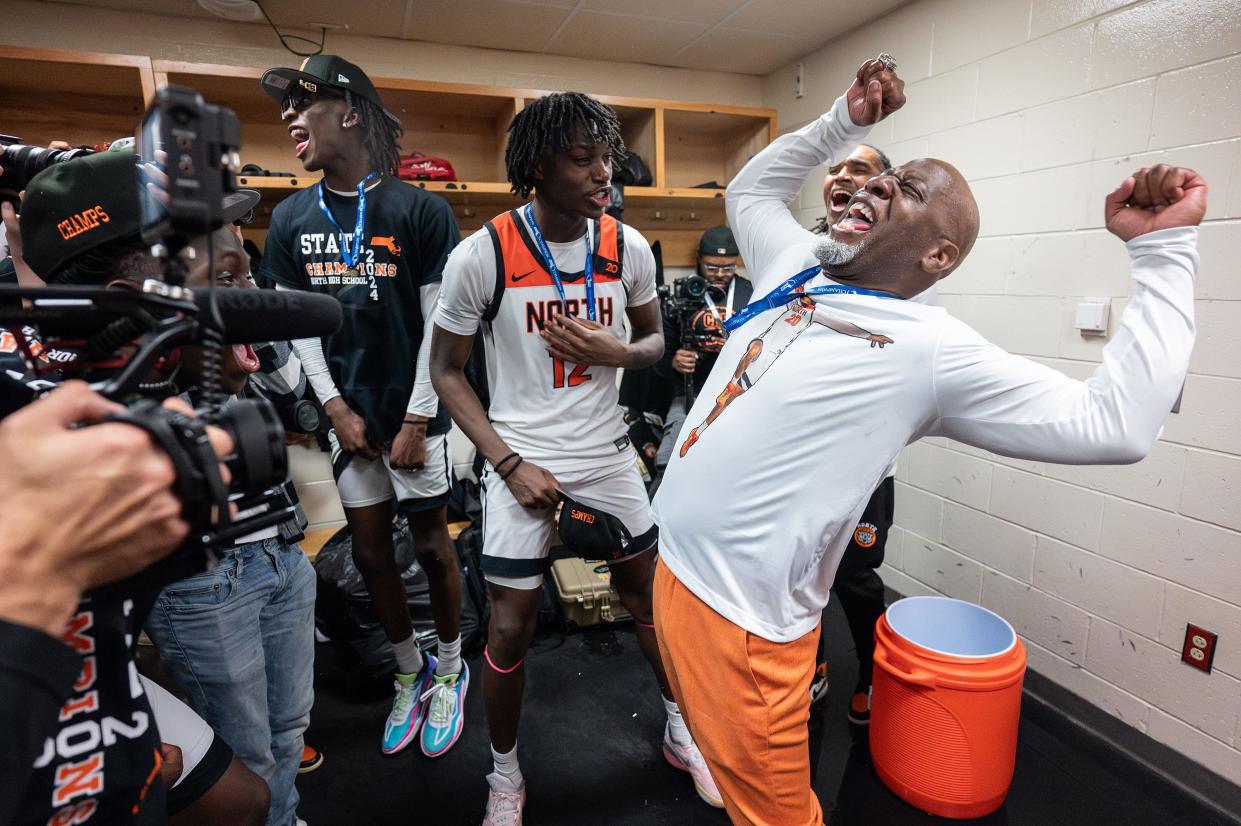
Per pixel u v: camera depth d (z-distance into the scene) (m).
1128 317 0.92
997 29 2.09
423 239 1.75
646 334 1.70
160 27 2.44
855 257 1.04
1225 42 1.54
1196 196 0.87
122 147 0.71
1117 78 1.77
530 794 1.74
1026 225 2.04
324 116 1.65
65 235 0.63
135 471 0.35
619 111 2.93
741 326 1.22
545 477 1.48
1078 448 0.92
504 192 2.69
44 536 0.34
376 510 1.83
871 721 1.77
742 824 1.17
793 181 1.40
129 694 0.49
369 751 1.92
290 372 2.06
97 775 0.47
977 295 2.22
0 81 2.30
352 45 2.69
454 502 2.84
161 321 0.43
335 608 2.14
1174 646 1.74
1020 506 2.12
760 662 1.09
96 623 0.47
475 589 2.39
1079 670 1.98
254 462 0.42
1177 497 1.71
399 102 2.73
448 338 1.51
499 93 2.64
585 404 1.55
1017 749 1.87
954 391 0.99
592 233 1.52
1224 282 1.58
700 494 1.13
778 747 1.10
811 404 1.04
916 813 1.65
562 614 2.53
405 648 1.92
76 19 2.35
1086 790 1.72
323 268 1.72
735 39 2.79
